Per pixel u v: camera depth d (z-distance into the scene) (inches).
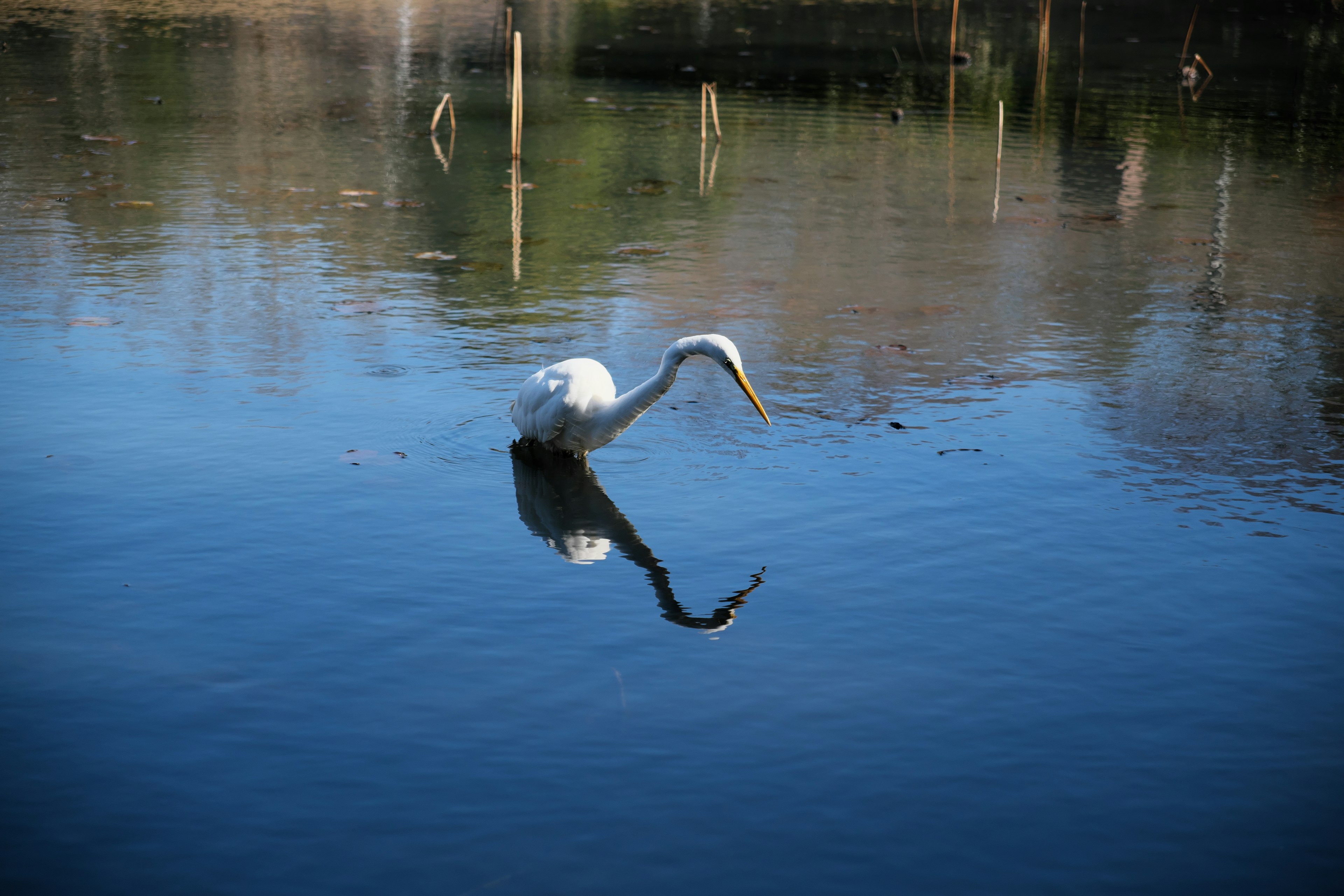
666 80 935.7
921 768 185.6
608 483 291.6
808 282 471.5
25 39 1015.6
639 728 194.9
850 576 247.3
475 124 764.0
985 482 292.2
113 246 491.8
